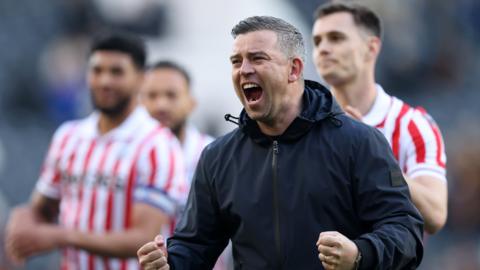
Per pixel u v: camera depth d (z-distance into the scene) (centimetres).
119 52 1791
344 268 1044
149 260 1096
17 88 4378
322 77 1477
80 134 1842
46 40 4628
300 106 1163
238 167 1175
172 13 4112
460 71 5028
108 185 1788
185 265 1193
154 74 2106
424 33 5009
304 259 1127
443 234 3528
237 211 1162
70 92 4216
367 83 1467
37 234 1744
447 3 5062
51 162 1861
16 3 4822
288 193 1140
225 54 3928
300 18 4544
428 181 1377
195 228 1208
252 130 1166
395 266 1088
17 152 4088
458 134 4178
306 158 1144
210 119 3684
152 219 1764
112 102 1794
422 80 4953
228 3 4019
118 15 4256
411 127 1416
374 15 1481
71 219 1814
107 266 1798
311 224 1129
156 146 1798
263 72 1116
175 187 1802
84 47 4353
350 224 1136
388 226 1095
